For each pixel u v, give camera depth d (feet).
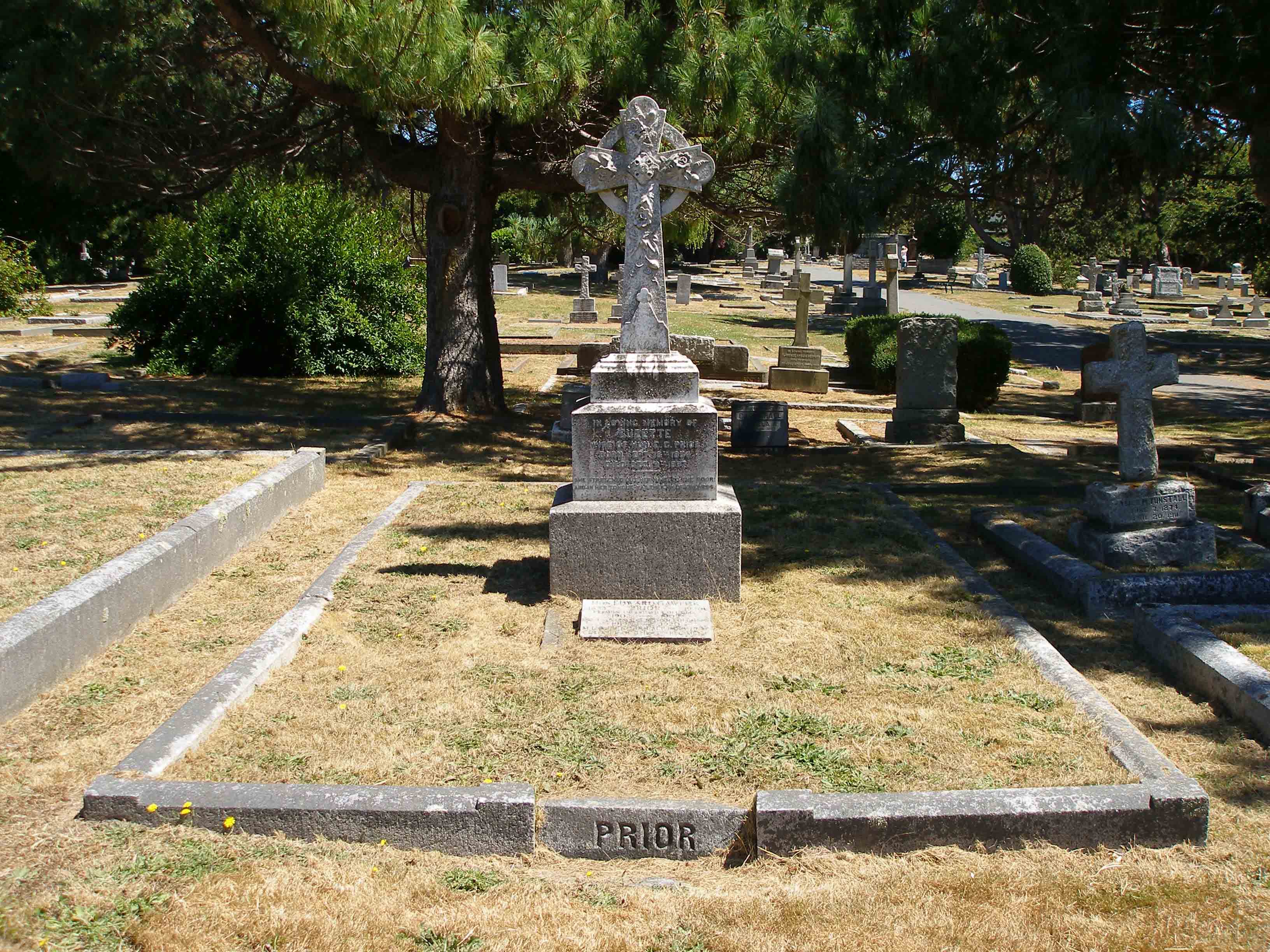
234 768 15.62
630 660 19.88
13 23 42.93
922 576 24.90
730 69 38.06
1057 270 192.34
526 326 98.94
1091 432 57.00
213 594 23.68
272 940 12.16
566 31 37.06
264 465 32.37
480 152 44.16
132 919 12.37
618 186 23.50
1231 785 15.81
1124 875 13.67
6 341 75.56
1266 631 20.97
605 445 22.71
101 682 18.92
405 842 14.49
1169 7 34.40
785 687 18.70
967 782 15.29
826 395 68.33
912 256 226.79
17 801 14.85
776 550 26.76
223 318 60.85
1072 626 22.36
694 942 12.48
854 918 12.82
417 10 33.71
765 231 51.29
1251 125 38.19
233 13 37.04
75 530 25.55
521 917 12.88
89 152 46.68
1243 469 40.81
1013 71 37.63
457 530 28.07
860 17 38.09
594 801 14.80
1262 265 132.16
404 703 17.97
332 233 62.64
